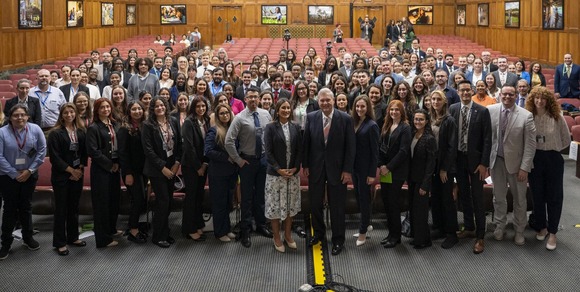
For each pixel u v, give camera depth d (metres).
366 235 6.69
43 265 5.84
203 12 27.81
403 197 6.95
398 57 14.06
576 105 11.48
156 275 5.59
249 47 21.61
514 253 6.12
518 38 21.03
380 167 6.39
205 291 5.23
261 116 6.60
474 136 6.25
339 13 27.64
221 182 6.48
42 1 18.22
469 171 6.29
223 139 6.42
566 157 10.48
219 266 5.82
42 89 8.58
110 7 24.23
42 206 6.88
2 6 15.78
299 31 27.73
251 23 27.81
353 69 10.47
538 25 19.25
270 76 9.06
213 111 6.90
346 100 6.87
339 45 21.91
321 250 6.23
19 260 5.98
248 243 6.38
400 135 6.20
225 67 10.27
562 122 6.19
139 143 6.48
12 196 6.05
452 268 5.74
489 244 6.39
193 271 5.70
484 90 7.58
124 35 26.03
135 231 6.57
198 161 6.42
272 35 27.83
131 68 11.20
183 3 27.70
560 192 6.20
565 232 6.72
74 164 6.21
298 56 19.80
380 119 7.30
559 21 17.53
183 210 6.60
